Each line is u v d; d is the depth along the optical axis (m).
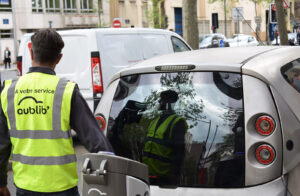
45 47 3.26
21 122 3.19
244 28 61.31
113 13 51.88
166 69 4.02
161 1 41.84
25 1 48.38
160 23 42.06
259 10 62.44
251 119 3.65
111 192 3.04
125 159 3.05
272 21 25.03
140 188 3.13
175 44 11.55
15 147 3.21
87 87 9.55
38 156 3.14
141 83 4.15
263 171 3.57
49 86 3.20
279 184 3.58
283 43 24.86
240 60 3.91
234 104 3.73
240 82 3.75
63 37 9.70
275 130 3.58
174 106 3.95
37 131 3.16
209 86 3.86
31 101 3.18
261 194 3.56
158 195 3.86
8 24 48.38
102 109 4.29
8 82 3.31
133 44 10.23
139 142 4.04
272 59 3.98
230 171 3.67
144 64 4.22
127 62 10.02
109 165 3.03
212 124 3.77
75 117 3.16
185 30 19.66
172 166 3.87
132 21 52.97
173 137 3.89
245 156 3.63
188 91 3.92
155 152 3.96
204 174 3.75
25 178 3.16
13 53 48.97
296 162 3.67
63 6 50.72
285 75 3.90
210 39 35.72
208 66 3.87
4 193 3.46
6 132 3.31
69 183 3.16
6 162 3.40
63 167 3.14
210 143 3.75
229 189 3.66
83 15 51.72
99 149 3.11
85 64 9.55
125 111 4.16
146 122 4.04
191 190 3.77
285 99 3.72
